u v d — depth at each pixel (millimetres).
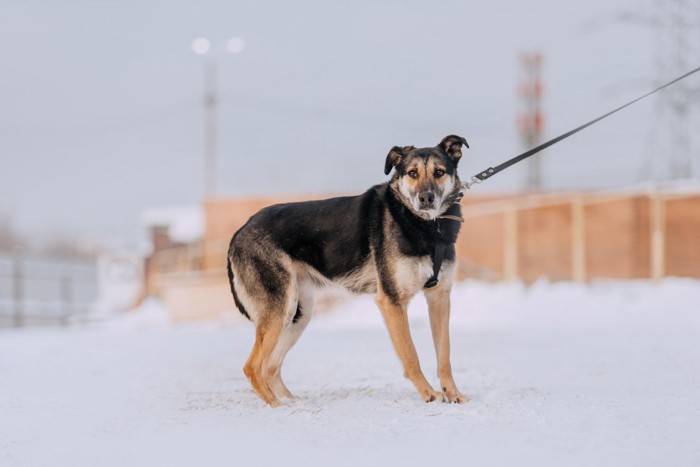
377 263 7176
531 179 37250
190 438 5660
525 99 37875
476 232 27734
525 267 27234
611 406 6324
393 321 7082
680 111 31625
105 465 5035
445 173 7125
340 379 8812
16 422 6492
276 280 7484
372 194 7430
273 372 7652
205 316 25703
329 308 22750
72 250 75188
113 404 7352
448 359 7098
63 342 15281
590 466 4570
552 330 15273
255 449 5238
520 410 6215
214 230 31516
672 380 7941
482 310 20047
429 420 5941
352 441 5348
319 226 7469
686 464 4566
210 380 9078
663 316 17156
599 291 19875
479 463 4707
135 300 35531
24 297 37469
